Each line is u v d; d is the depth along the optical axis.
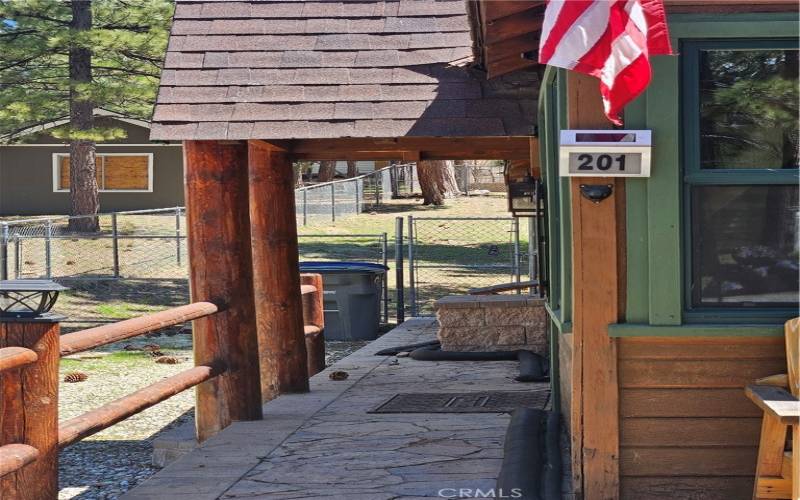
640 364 4.70
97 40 21.48
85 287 18.39
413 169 41.59
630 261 4.65
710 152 4.64
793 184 4.61
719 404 4.68
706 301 4.68
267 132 7.21
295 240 9.29
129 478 7.13
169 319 6.42
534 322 11.09
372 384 9.51
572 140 4.49
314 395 8.94
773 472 4.38
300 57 7.75
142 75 23.22
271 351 9.01
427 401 8.39
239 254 7.62
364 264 14.98
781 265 4.64
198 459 6.34
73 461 7.62
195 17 8.15
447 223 27.67
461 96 7.32
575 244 4.65
